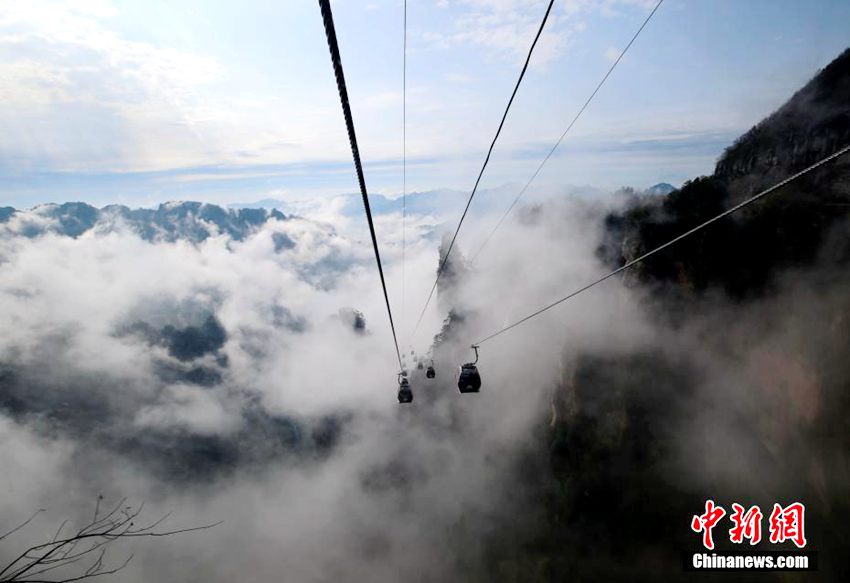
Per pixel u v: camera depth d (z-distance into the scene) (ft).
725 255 144.05
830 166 125.08
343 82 21.11
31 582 12.89
